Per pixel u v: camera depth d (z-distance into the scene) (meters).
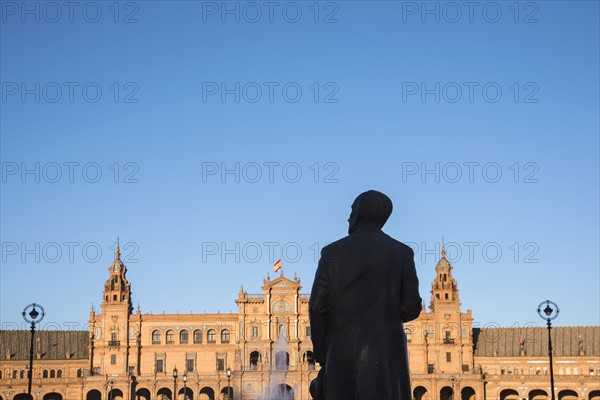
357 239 14.09
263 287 174.75
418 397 171.75
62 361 175.25
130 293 177.25
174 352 174.50
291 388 169.38
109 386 168.25
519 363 176.75
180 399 173.62
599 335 178.50
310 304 14.05
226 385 170.50
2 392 167.12
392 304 13.86
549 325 67.56
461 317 175.50
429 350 174.38
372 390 13.30
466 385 169.38
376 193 14.74
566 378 169.12
